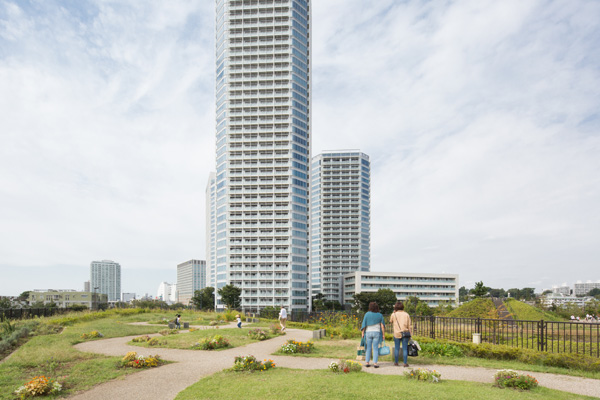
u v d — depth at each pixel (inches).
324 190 7450.8
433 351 578.2
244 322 1515.7
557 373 462.6
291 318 1620.3
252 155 5162.4
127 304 3046.3
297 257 5027.1
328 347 691.4
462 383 393.7
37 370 491.5
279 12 5305.1
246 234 5017.2
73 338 836.6
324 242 7293.3
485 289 2154.3
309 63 5674.2
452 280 6235.2
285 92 5241.1
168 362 551.8
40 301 5949.8
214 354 629.6
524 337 893.2
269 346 725.3
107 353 645.9
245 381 408.5
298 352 622.2
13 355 592.1
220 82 5477.4
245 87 5265.8
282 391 359.3
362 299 4744.1
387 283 6067.9
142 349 697.0
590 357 485.1
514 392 354.3
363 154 7623.0
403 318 483.5
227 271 4940.9
